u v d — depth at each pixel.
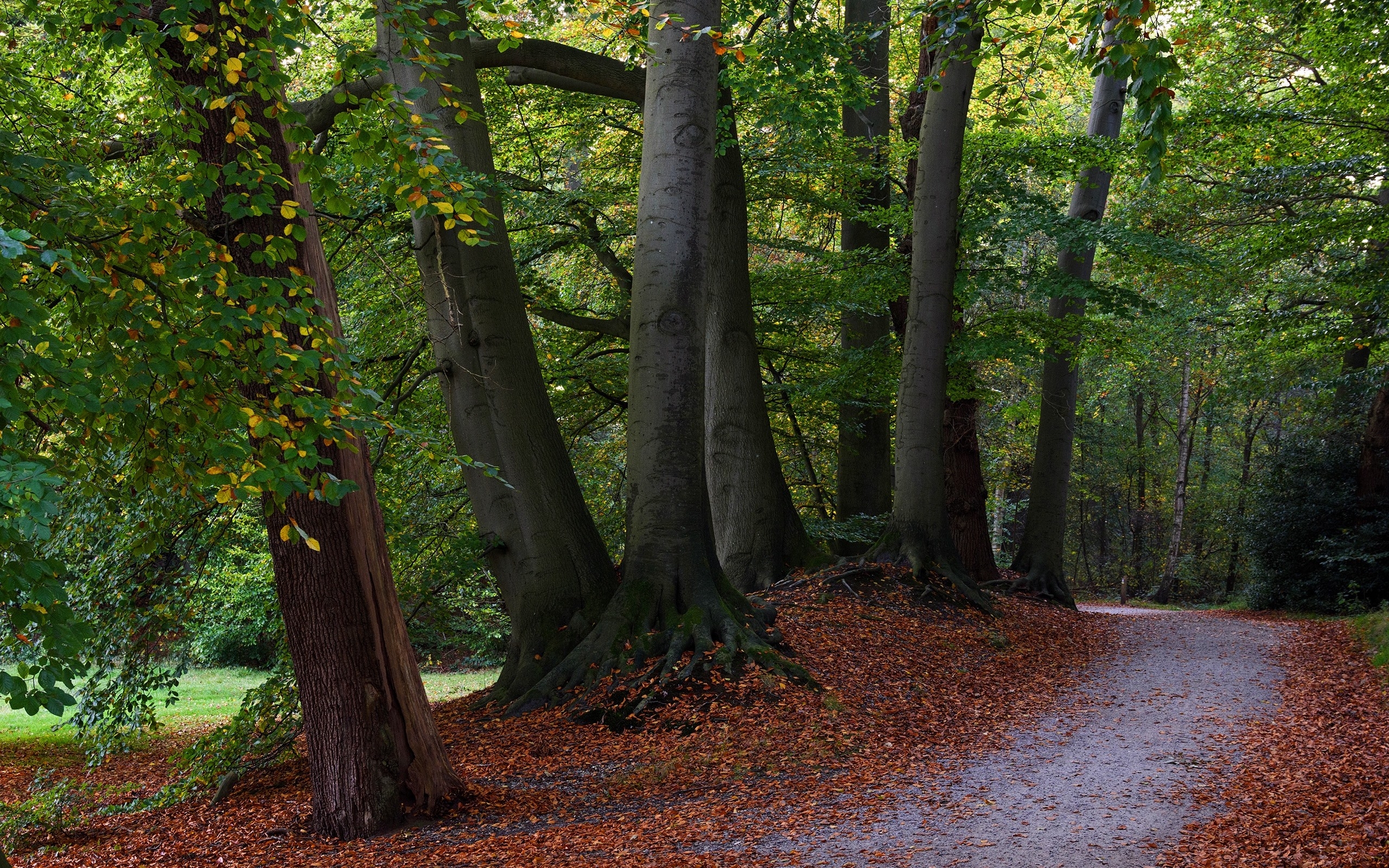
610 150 17.81
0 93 5.36
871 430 19.45
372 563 7.27
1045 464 20.36
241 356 4.74
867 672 11.05
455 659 26.20
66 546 8.56
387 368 14.11
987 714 10.16
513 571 11.84
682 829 6.73
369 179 10.78
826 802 7.20
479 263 11.56
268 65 5.09
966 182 16.30
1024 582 19.86
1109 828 6.16
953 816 6.61
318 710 7.18
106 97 9.73
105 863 7.29
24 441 4.90
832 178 18.05
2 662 4.67
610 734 9.62
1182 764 7.77
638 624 10.95
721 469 14.86
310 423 4.83
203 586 10.67
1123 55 5.45
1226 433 36.47
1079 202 20.20
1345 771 7.05
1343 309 17.12
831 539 21.09
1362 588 19.58
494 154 17.00
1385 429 20.36
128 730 10.59
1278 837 5.64
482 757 9.31
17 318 3.39
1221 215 18.98
